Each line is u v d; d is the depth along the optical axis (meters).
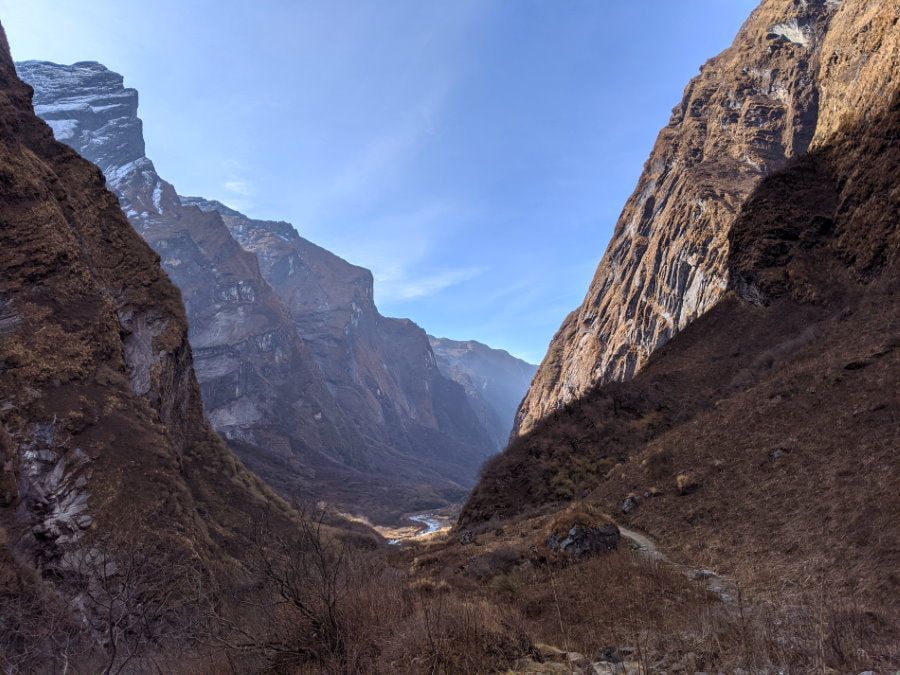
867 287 43.53
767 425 22.81
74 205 56.44
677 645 7.61
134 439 40.22
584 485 36.47
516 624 8.24
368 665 6.58
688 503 20.81
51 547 30.08
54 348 41.28
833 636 6.39
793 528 15.06
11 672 6.41
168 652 6.94
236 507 48.53
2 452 30.98
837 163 56.31
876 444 16.50
